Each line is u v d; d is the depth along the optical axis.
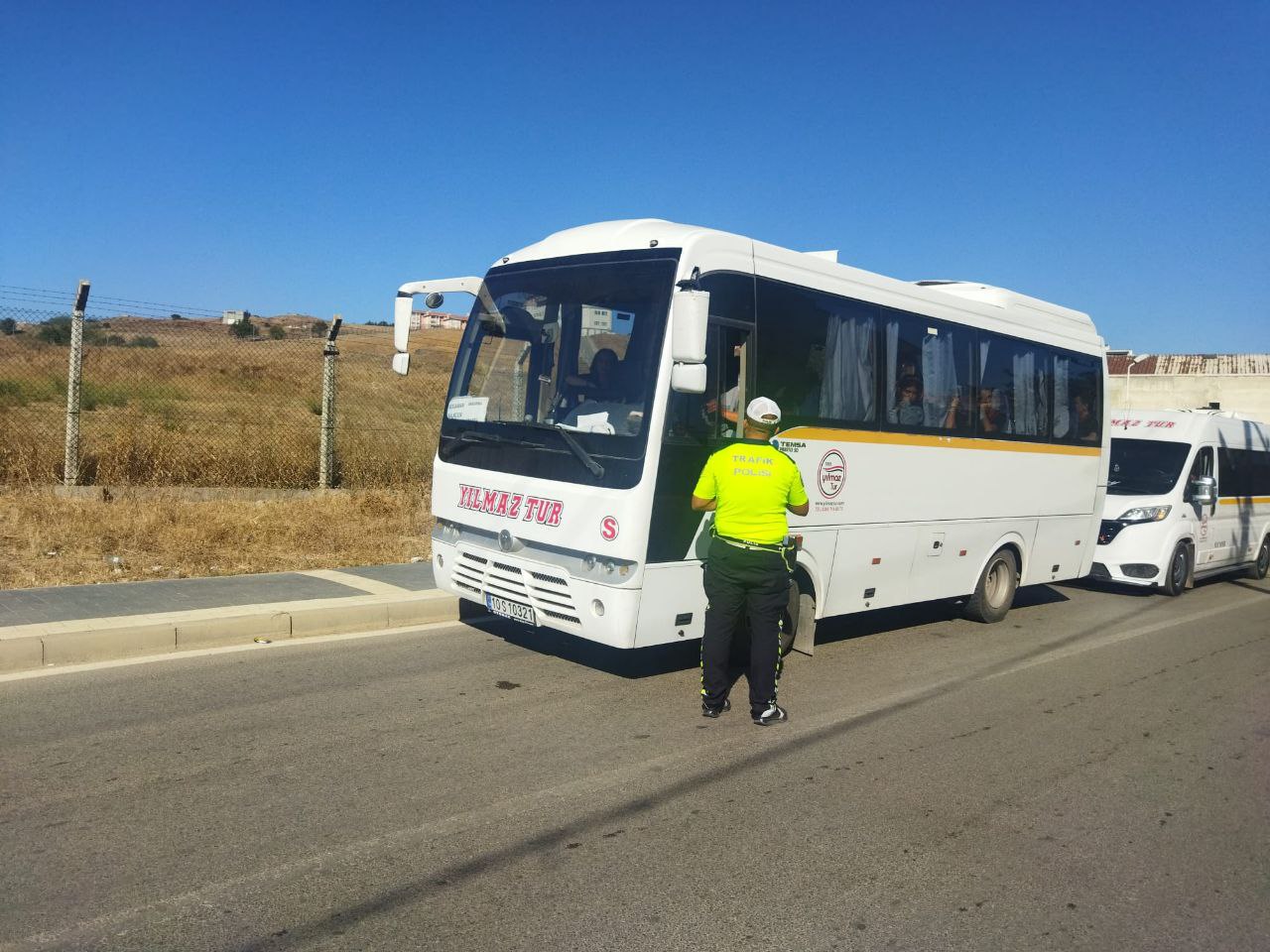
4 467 12.56
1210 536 14.51
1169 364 49.38
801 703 7.41
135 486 12.81
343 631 8.51
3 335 14.23
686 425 6.92
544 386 7.44
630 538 6.66
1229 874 4.86
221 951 3.69
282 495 13.48
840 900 4.37
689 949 3.90
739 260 7.37
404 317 8.51
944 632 10.36
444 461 8.09
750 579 6.62
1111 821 5.46
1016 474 10.57
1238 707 7.93
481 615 9.40
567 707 6.90
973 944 4.07
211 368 16.80
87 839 4.53
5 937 3.70
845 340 8.33
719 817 5.21
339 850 4.57
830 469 8.21
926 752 6.45
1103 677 8.71
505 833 4.86
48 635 7.06
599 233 7.63
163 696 6.57
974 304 9.96
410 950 3.77
